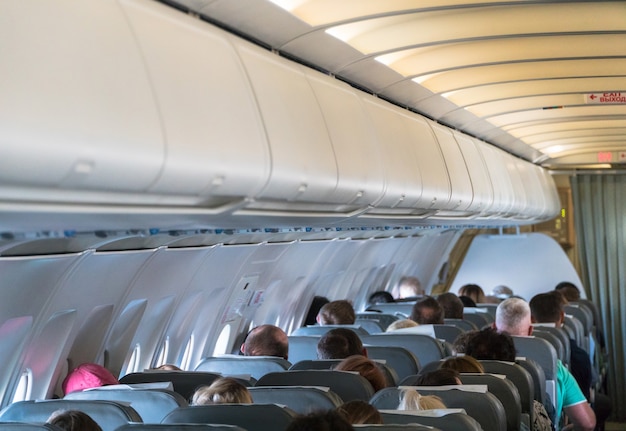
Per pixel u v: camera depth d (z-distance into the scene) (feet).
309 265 33.99
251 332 24.06
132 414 14.69
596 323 52.39
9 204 11.39
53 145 11.17
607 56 24.44
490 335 23.58
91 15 12.56
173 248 22.57
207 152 14.66
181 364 28.12
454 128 35.99
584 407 28.35
